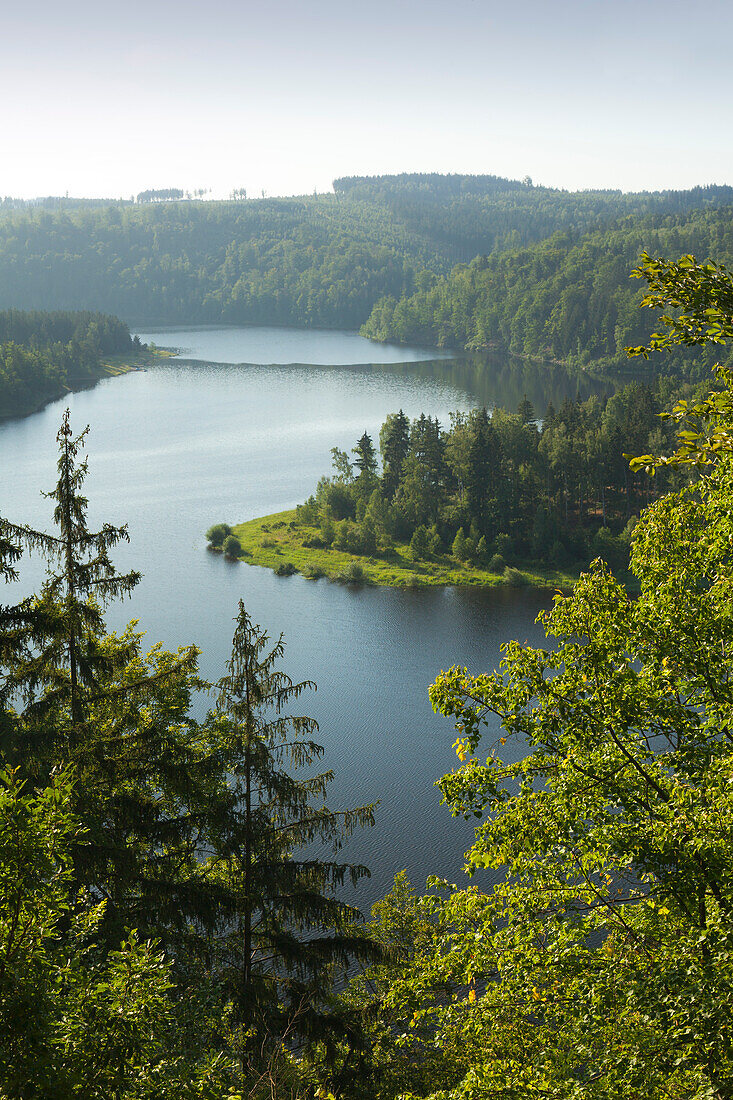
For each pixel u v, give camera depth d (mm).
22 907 10797
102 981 11969
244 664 26531
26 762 24031
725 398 11555
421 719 84938
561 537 138750
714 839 12773
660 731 15602
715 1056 11836
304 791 27250
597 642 15547
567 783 14875
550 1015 14234
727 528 15117
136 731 27062
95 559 27906
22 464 184750
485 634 108312
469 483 145250
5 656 24766
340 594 123000
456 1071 24281
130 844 25375
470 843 64062
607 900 15320
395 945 27859
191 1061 13766
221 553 138000
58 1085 10195
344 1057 25516
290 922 26969
